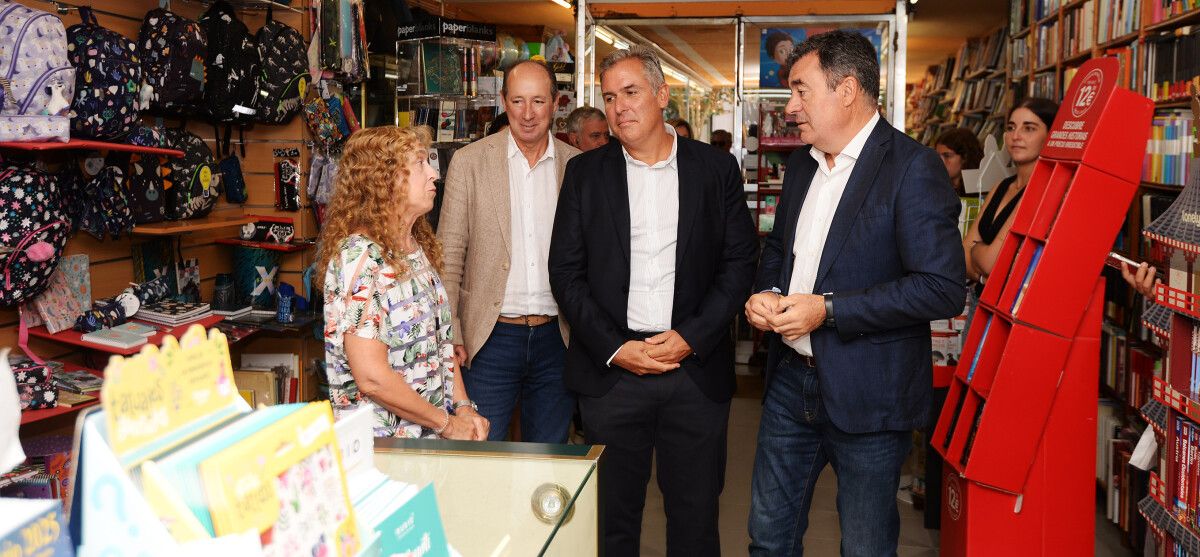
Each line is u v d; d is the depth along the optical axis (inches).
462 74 227.5
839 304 87.7
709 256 110.2
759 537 102.5
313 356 177.2
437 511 46.8
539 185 121.0
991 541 104.5
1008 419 100.3
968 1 327.0
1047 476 102.0
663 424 110.9
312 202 171.8
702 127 247.6
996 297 110.4
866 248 89.7
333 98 176.2
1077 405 100.5
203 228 140.7
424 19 224.8
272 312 160.6
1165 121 142.5
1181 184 136.5
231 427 35.9
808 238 96.0
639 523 114.1
